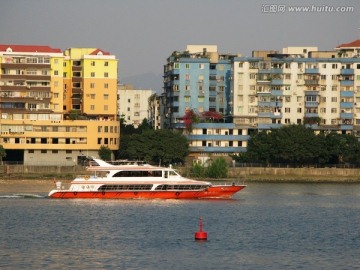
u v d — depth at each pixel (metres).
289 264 190.12
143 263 188.25
